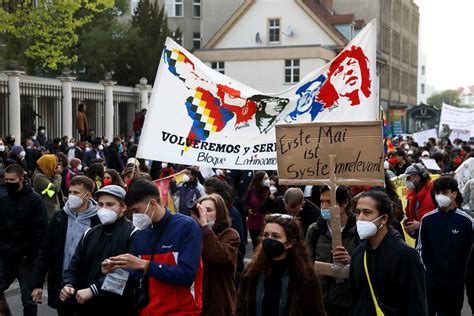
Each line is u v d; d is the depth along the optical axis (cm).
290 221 497
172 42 900
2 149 1708
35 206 841
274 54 4809
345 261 598
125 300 575
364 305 521
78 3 2603
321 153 660
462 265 783
